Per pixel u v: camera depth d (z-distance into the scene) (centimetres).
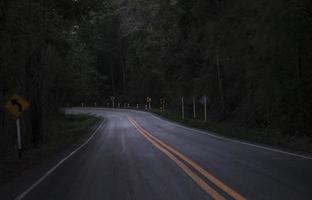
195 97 6100
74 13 2888
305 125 2917
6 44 2161
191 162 1552
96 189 1103
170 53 6762
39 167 1662
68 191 1097
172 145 2345
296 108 2959
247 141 2577
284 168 1360
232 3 4572
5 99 2666
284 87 2978
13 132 2936
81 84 6994
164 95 9750
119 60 13662
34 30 2306
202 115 5766
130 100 11825
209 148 2125
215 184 1098
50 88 5388
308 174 1236
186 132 3619
